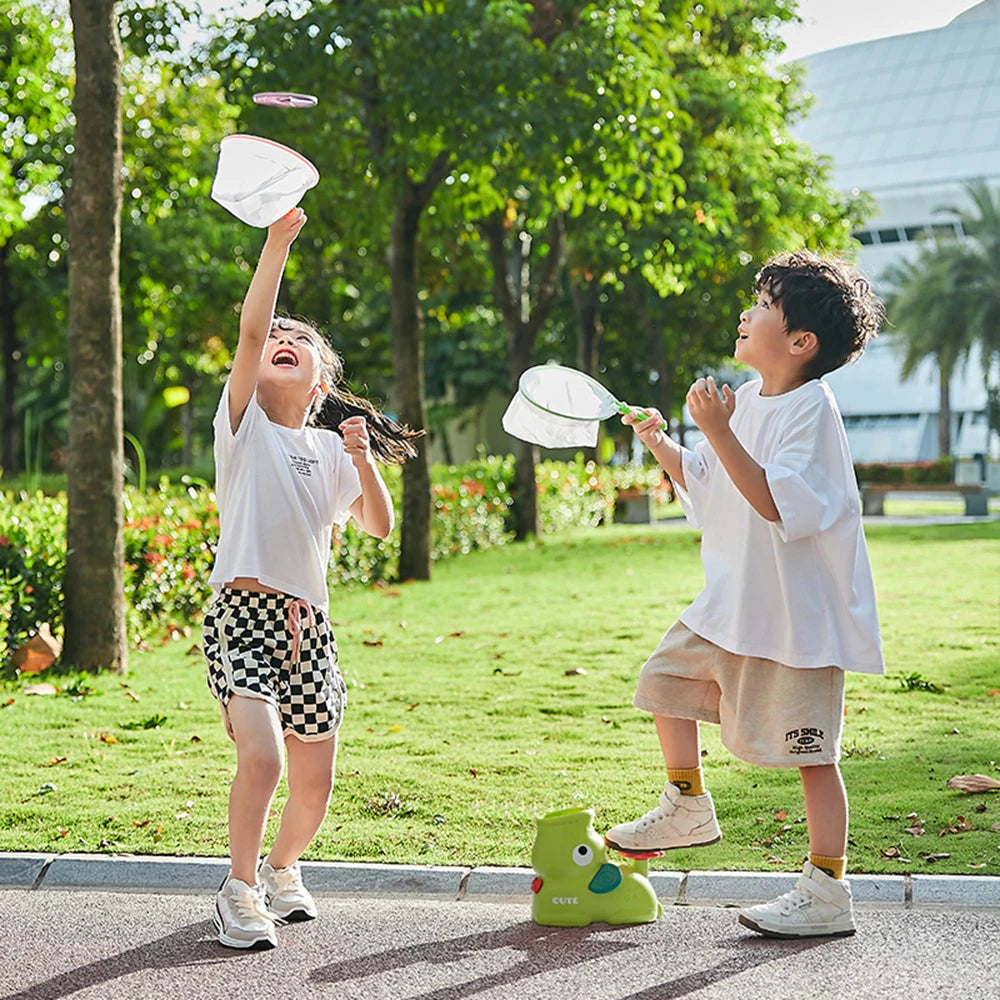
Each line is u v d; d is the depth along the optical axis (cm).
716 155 2959
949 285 6875
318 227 2439
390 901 628
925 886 605
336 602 1825
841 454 556
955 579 1927
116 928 588
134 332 4322
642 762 863
